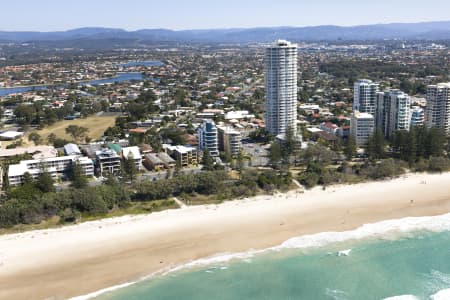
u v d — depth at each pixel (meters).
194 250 131.62
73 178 190.00
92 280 117.12
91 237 139.00
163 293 112.38
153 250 131.50
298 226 146.00
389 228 144.88
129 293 112.12
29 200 156.88
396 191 175.62
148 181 172.88
